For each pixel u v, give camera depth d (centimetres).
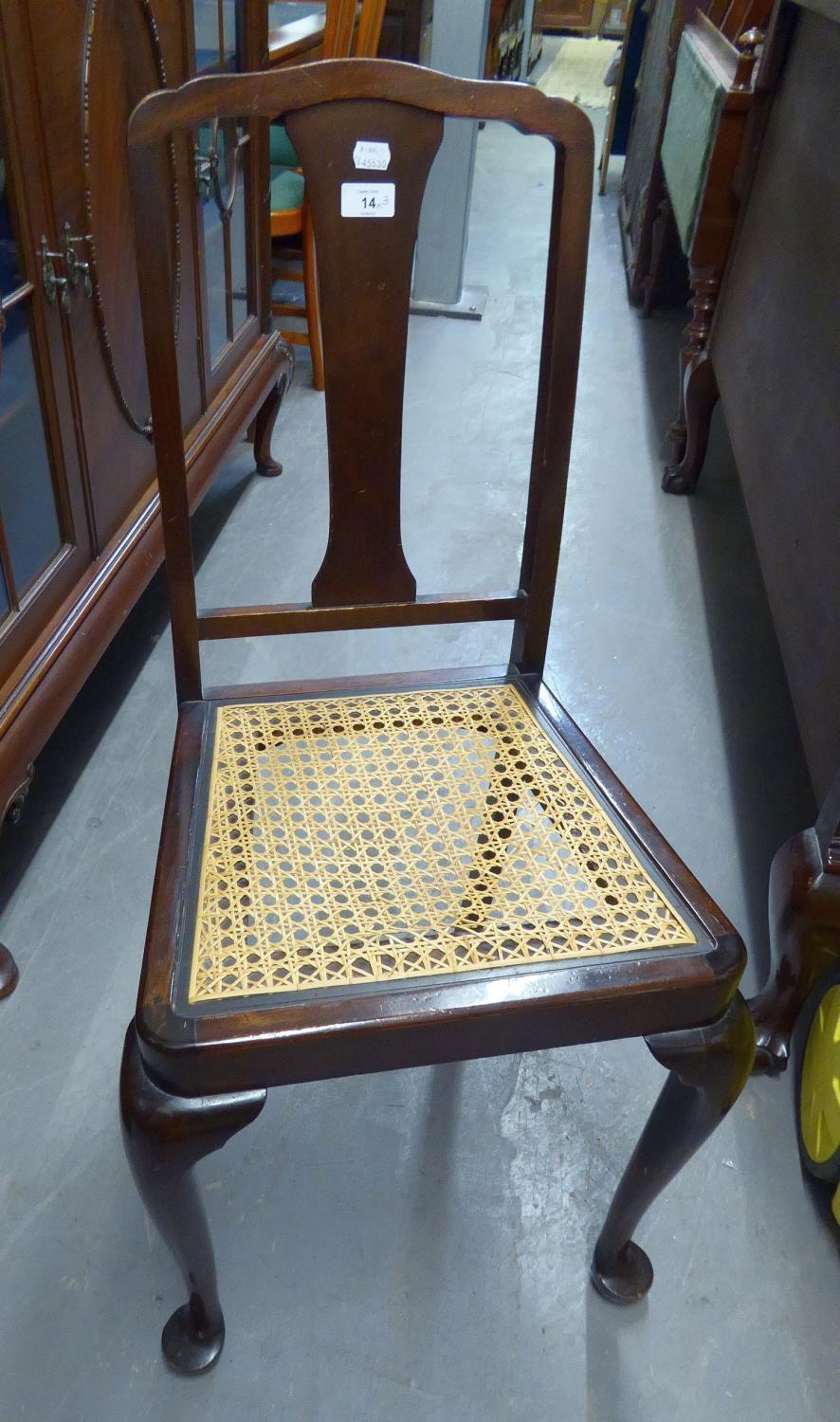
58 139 112
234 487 229
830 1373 91
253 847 81
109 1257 96
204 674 170
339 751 91
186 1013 67
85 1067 111
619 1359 91
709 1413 88
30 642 121
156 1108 67
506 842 82
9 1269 95
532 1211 102
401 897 77
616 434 264
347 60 76
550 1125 110
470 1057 72
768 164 189
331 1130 108
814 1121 104
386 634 183
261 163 198
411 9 379
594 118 599
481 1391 88
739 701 174
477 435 257
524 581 100
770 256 176
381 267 83
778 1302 96
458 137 299
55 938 125
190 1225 76
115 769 150
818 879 101
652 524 226
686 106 250
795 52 177
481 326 323
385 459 91
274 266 264
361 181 80
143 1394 87
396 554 96
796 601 126
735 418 182
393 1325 92
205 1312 86
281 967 71
